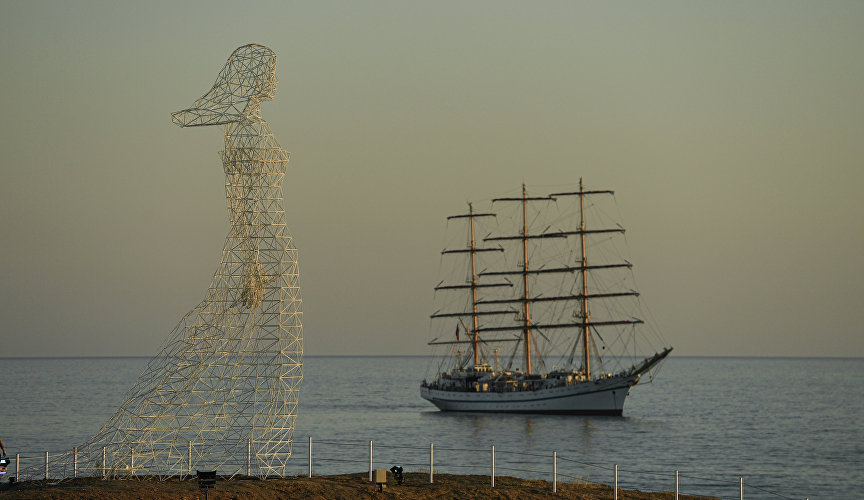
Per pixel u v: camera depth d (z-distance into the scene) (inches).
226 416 2721.5
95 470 2704.2
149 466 2716.5
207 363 2701.8
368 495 2534.5
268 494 2447.1
